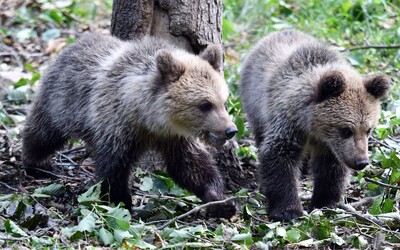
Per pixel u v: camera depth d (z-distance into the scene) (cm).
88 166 1424
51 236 1088
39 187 1301
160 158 1341
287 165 1253
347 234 1096
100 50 1277
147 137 1220
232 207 1195
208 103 1166
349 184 1341
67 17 2248
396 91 1630
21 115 1722
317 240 1076
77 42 1327
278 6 2194
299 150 1264
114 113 1193
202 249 1014
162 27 1349
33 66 2000
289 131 1253
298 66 1288
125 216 1095
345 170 1259
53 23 2212
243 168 1426
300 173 1371
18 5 2275
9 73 1875
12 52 2019
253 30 2131
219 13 1371
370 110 1197
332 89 1195
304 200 1328
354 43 1961
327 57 1297
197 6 1337
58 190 1242
